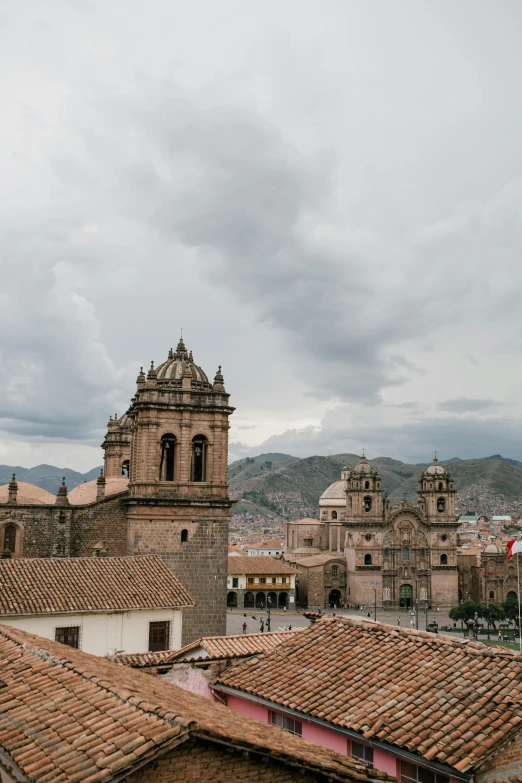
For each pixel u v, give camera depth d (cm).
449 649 2148
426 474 14762
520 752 1686
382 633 2395
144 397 6006
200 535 5934
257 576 13750
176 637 4122
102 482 6494
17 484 6725
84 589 4028
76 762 1323
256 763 1455
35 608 3716
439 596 14188
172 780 1345
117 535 6166
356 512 14150
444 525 14375
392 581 14050
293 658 2409
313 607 13925
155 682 2166
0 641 2377
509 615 12019
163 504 5869
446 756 1623
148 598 4075
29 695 1753
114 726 1443
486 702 1800
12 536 5966
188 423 6075
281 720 2189
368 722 1859
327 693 2097
